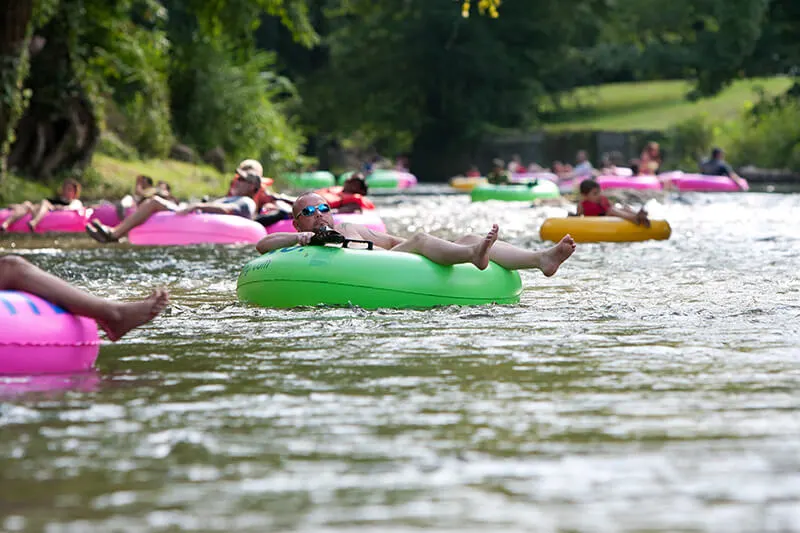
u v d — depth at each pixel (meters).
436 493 10.48
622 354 17.34
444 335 19.14
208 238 39.03
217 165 92.88
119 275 29.31
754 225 49.03
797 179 116.62
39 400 14.29
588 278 27.91
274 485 10.75
